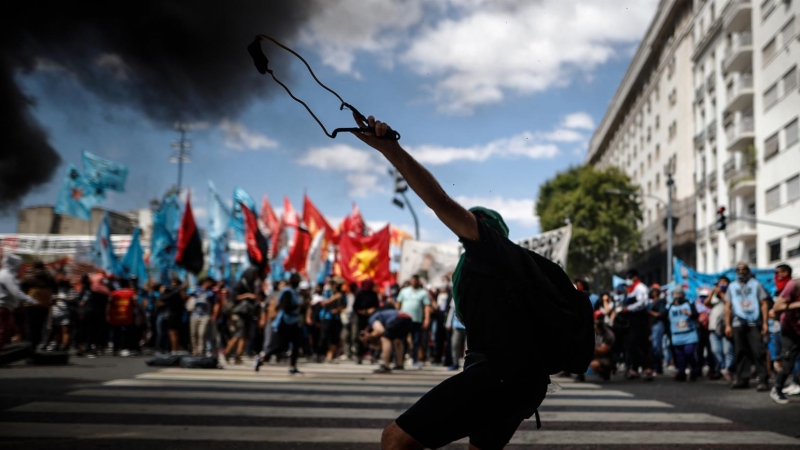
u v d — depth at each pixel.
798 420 6.99
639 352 12.30
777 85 35.91
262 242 20.77
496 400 2.55
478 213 2.79
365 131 2.26
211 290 14.18
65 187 22.33
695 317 12.68
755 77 38.91
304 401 7.84
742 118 41.12
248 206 20.88
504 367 2.55
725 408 7.95
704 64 47.88
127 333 16.66
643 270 64.12
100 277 16.41
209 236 22.59
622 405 8.12
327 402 7.80
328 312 16.20
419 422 2.51
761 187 38.16
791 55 34.16
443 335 16.33
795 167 33.91
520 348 2.58
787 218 34.91
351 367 14.34
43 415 6.30
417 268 18.58
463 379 2.56
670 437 5.89
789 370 8.60
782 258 35.66
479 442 2.86
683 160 52.06
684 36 52.50
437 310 16.34
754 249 40.00
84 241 47.75
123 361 14.02
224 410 6.95
